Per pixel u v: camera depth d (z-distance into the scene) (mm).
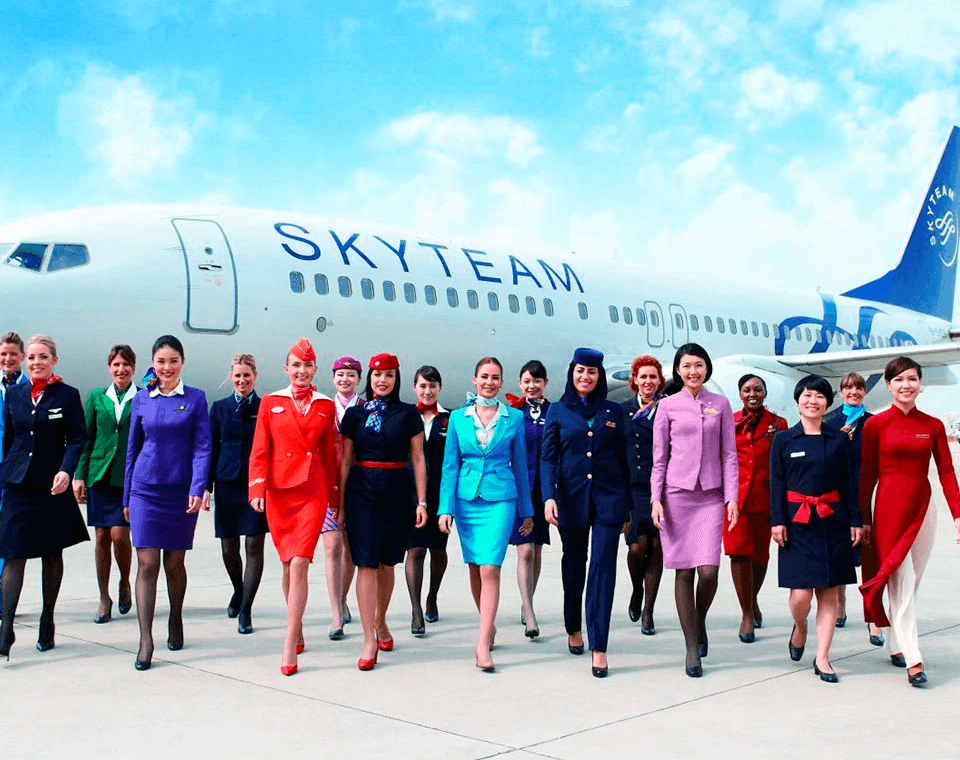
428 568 9070
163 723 4129
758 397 6086
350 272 13414
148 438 5293
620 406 5355
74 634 6055
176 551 5512
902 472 4973
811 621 6605
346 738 3922
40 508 5434
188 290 11906
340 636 5941
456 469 5297
